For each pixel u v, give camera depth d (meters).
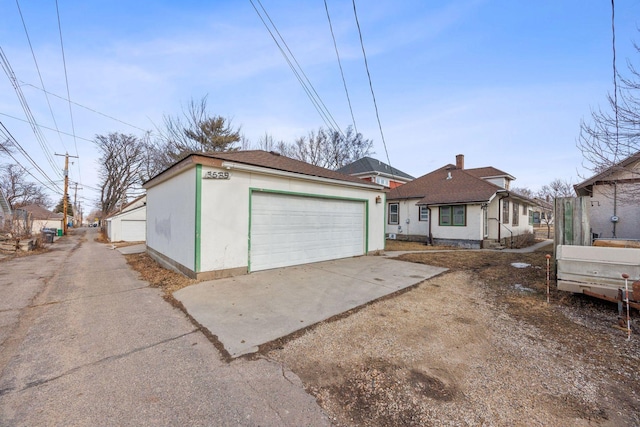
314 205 8.19
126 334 3.42
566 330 3.59
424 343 3.21
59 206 60.19
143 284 6.07
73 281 6.40
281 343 3.20
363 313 4.17
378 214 10.35
